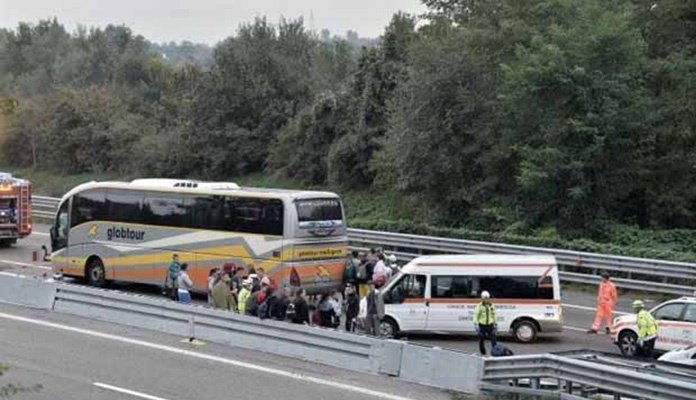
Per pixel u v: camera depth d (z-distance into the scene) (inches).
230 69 3636.8
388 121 2711.6
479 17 2541.8
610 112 2103.8
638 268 1850.4
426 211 2539.4
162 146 3789.4
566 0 2283.5
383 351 1178.6
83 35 7175.2
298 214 1679.4
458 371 1093.8
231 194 1744.6
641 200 2273.6
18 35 7293.3
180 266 1582.2
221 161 3592.5
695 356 1192.8
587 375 963.3
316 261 1701.5
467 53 2428.6
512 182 2375.7
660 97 2234.3
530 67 2138.3
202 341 1368.1
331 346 1232.8
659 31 2381.9
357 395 1066.1
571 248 2004.2
